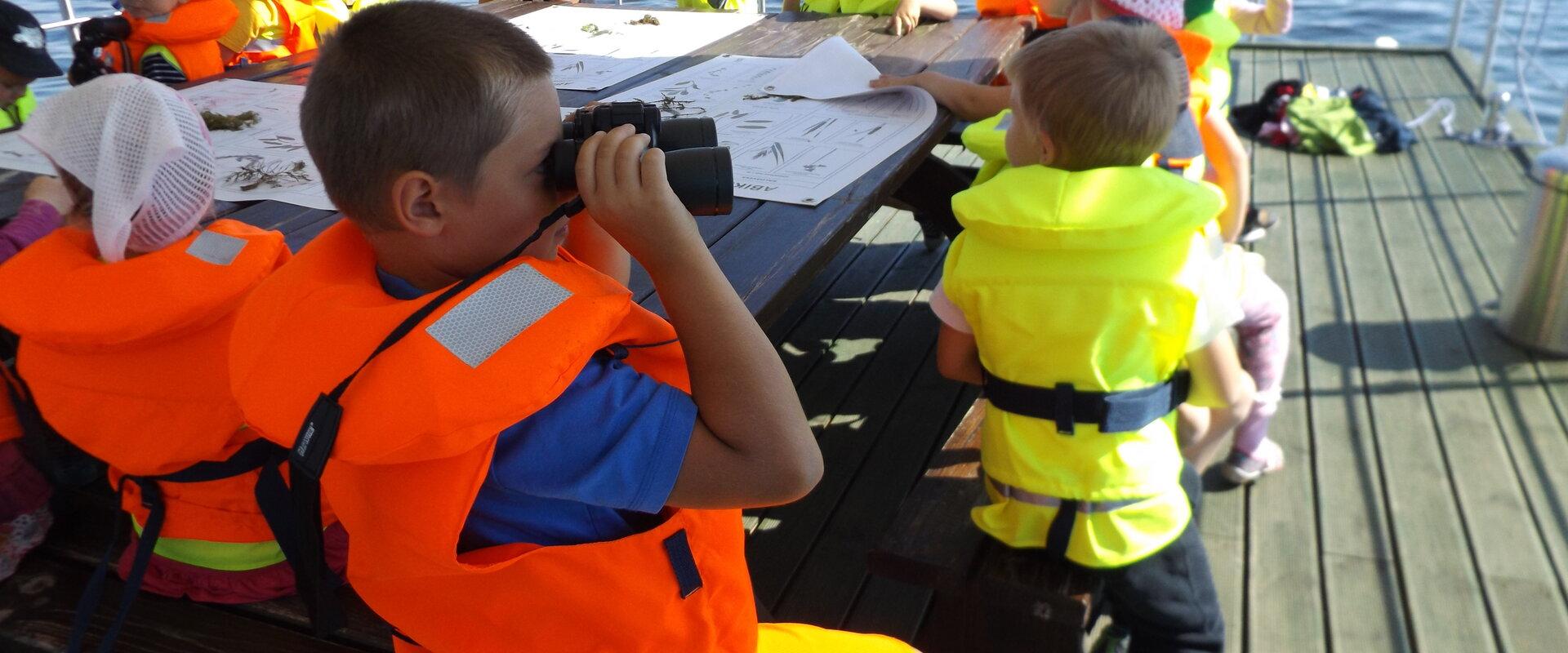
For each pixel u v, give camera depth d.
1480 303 3.71
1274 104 5.59
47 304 1.34
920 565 1.84
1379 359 3.38
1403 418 3.06
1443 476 2.79
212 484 1.47
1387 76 6.62
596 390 0.93
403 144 0.87
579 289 0.90
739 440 0.96
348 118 0.88
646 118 1.00
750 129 2.51
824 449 3.06
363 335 0.90
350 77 0.88
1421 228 4.38
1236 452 2.72
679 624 1.04
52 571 1.71
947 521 1.94
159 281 1.32
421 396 0.84
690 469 0.96
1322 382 3.26
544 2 4.32
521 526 1.01
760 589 2.52
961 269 1.69
